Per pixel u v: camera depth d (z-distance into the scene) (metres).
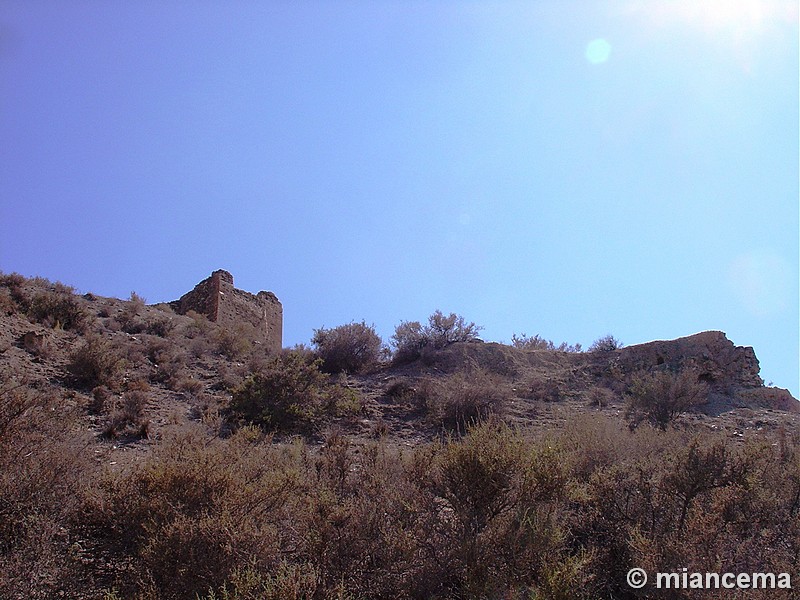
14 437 6.55
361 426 15.33
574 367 22.67
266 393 15.52
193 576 4.86
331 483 6.84
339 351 22.80
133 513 5.74
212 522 5.16
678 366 21.41
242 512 5.65
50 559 5.07
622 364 22.30
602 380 21.36
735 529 5.86
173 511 5.55
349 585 4.96
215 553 4.96
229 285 31.30
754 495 6.38
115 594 4.89
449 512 5.88
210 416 13.77
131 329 22.09
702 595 4.71
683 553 5.00
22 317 19.19
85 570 5.39
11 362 15.05
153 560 4.97
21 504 5.52
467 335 24.58
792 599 4.81
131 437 11.84
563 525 5.89
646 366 21.98
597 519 6.13
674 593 4.82
